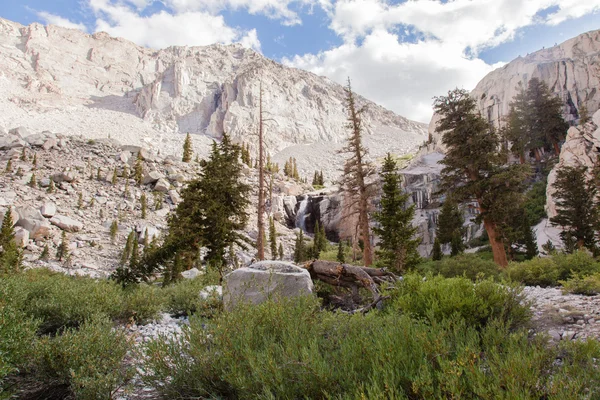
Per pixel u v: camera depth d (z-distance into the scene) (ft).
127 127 630.33
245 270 22.95
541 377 7.99
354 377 8.46
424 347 9.52
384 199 71.20
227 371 10.04
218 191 83.46
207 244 79.10
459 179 71.15
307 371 8.57
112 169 208.74
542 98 179.32
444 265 48.52
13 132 230.68
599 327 15.76
